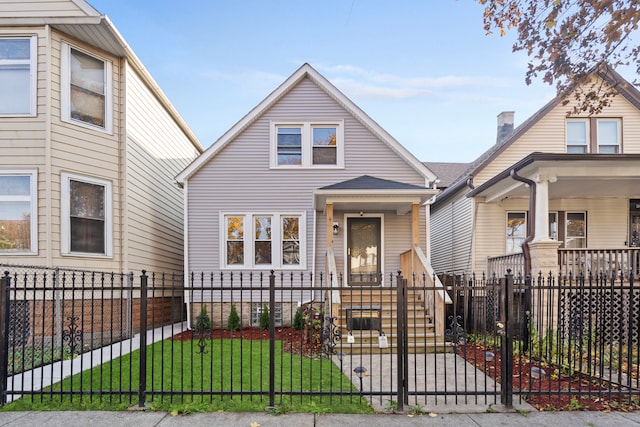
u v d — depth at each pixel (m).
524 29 5.55
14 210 8.47
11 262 8.33
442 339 7.89
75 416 4.21
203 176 11.41
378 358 7.18
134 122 10.23
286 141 11.64
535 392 4.61
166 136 12.66
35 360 6.56
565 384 5.39
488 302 9.24
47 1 8.77
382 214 11.42
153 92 11.40
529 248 8.79
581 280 5.01
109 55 9.61
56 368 6.14
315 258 11.19
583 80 5.74
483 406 4.53
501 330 4.63
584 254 8.80
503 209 11.83
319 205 10.52
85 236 9.01
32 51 8.60
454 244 13.48
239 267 11.14
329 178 11.47
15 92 8.65
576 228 11.83
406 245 11.36
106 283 9.16
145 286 4.57
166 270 12.49
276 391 4.59
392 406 4.45
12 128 8.53
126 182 9.67
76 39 9.07
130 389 4.53
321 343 6.89
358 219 11.45
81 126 9.05
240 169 11.46
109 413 4.29
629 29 5.06
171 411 4.31
